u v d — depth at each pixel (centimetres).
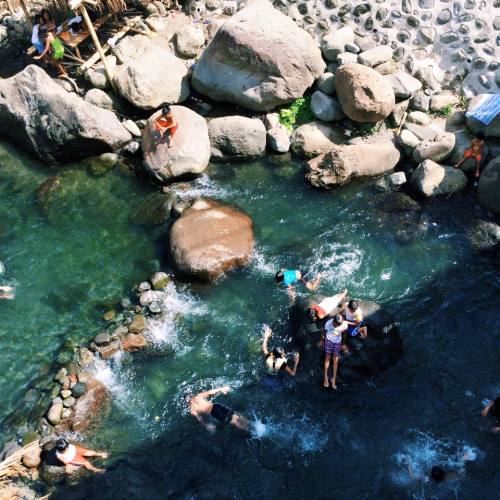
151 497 1050
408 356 1205
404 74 1608
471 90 1614
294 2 1767
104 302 1323
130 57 1734
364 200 1499
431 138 1525
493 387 1159
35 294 1345
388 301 1302
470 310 1282
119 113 1684
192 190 1527
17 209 1518
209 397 1166
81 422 1130
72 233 1459
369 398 1151
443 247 1394
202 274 1312
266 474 1071
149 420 1147
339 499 1034
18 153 1661
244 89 1612
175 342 1252
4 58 1894
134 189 1542
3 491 1048
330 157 1508
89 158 1617
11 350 1248
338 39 1652
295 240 1422
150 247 1420
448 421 1115
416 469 1058
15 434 1121
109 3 1686
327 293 1316
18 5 1911
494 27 1603
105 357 1221
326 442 1103
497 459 1063
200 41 1761
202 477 1073
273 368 1177
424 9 1664
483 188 1435
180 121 1529
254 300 1312
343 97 1548
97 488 1061
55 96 1540
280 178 1559
